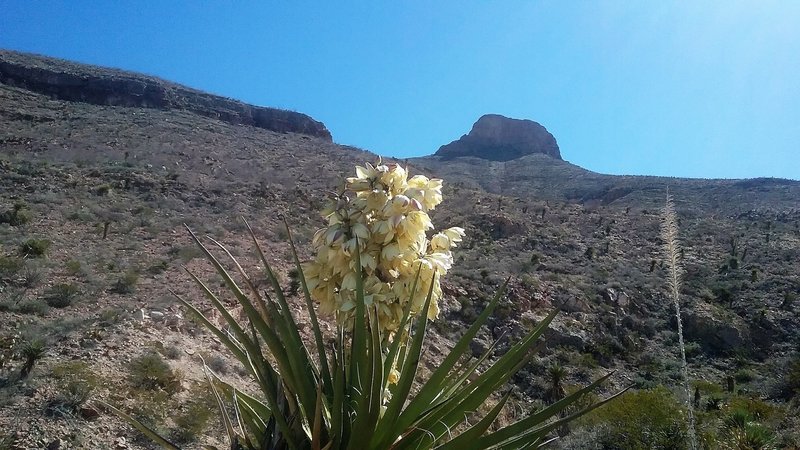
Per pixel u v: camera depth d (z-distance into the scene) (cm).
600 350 2053
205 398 970
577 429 1324
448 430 244
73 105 5125
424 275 281
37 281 1477
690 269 2856
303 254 2169
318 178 3797
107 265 1728
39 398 834
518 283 2384
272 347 249
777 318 2373
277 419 233
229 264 1903
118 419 838
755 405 1427
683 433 1141
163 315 1295
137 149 3838
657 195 4997
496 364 252
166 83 6328
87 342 1068
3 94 4853
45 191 2595
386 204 280
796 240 3403
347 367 269
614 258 3070
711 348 2220
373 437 240
